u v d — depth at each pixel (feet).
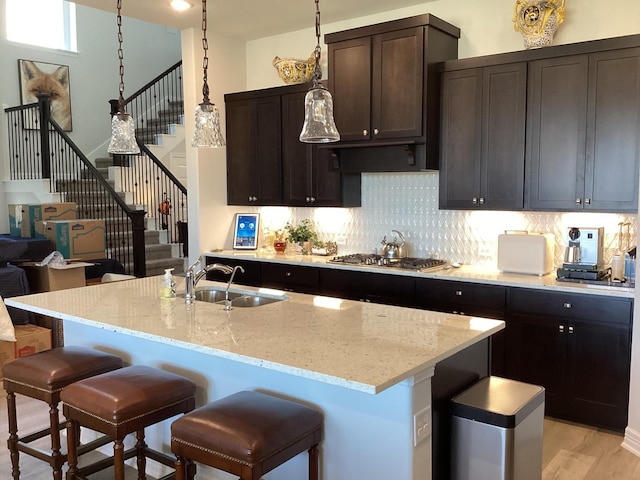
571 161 12.57
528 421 7.52
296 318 8.98
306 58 18.02
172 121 29.27
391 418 7.02
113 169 26.11
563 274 12.41
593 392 11.75
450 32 14.55
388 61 14.39
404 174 16.22
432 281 13.71
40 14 27.40
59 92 27.68
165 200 27.02
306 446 7.29
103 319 8.98
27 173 26.32
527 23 13.01
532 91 12.94
